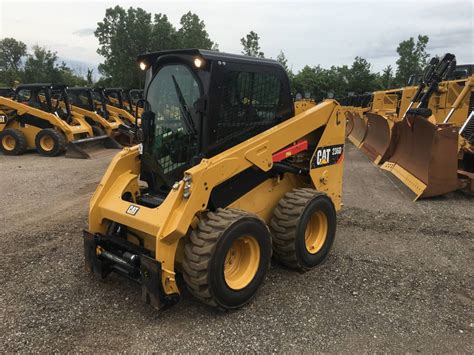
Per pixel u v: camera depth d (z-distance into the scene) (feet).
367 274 13.00
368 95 59.00
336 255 14.44
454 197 22.04
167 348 9.34
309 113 13.17
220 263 9.89
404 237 16.24
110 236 11.89
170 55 11.30
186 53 10.90
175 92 11.48
